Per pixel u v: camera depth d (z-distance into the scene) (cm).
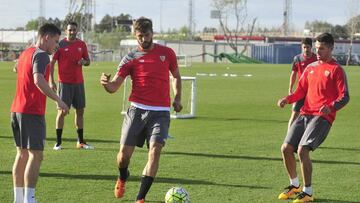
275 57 7900
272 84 3167
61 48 1095
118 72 707
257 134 1341
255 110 1903
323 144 1201
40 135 679
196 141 1221
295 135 749
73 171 897
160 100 706
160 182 830
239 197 754
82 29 6544
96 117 1644
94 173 885
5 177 847
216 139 1255
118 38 8331
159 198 743
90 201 723
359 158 1047
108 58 7369
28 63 669
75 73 1103
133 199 737
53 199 729
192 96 1697
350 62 7212
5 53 6688
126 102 1820
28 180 673
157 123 697
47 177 852
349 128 1466
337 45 8712
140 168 928
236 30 8875
